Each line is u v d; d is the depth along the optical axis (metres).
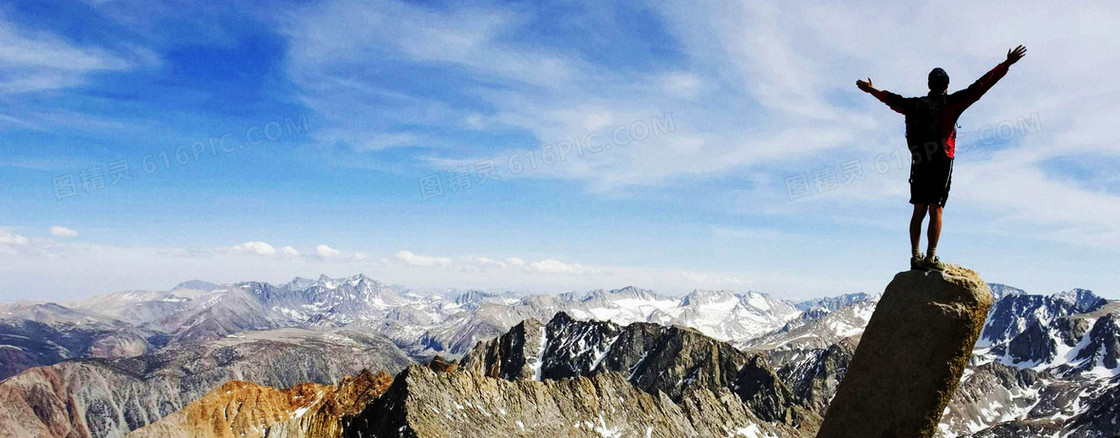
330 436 195.50
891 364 13.02
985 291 12.62
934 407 12.66
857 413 13.35
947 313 12.43
